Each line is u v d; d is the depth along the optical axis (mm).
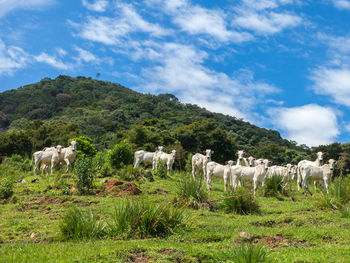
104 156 23062
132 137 42250
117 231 8766
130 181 17453
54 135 46250
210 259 6934
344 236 8695
